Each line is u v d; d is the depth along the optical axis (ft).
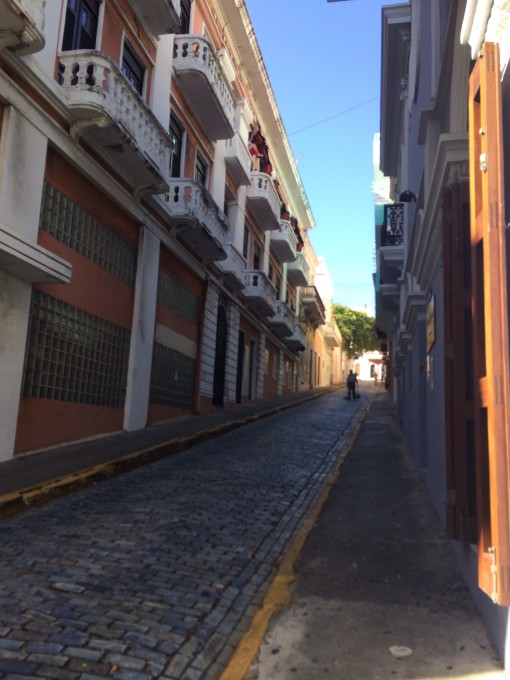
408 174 39.60
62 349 33.68
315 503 25.84
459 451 14.37
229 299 68.69
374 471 32.78
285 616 14.43
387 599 15.29
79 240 35.53
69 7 34.53
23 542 18.45
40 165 30.68
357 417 70.95
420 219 26.94
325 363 177.17
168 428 45.19
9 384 28.32
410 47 39.40
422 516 22.67
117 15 39.06
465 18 12.50
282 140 89.66
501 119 11.06
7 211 28.07
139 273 43.16
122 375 41.19
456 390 14.58
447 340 15.24
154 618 13.56
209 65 50.90
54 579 15.37
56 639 12.12
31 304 30.81
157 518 21.84
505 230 11.25
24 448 30.09
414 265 26.25
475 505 14.21
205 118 56.18
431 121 22.57
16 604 13.64
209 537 20.06
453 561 17.84
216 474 30.96
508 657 11.18
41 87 30.60
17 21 25.80
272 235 91.91
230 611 14.65
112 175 38.70
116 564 16.84
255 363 86.48
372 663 12.09
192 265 54.65
